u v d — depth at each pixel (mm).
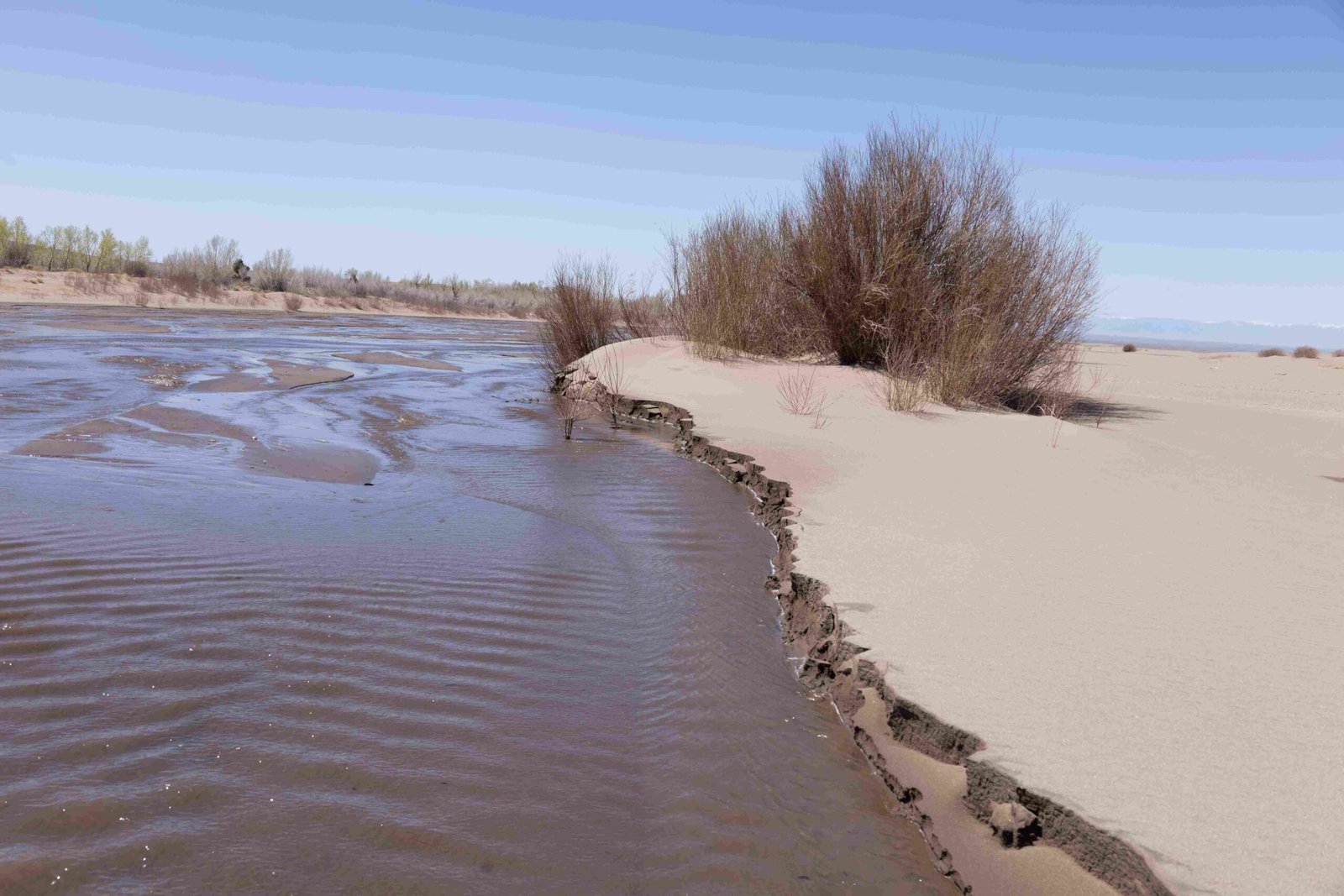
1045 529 5465
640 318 16859
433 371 16031
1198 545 5160
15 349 14727
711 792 2832
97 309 29766
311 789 2619
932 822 2668
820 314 12891
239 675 3326
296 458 7656
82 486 5961
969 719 2961
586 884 2314
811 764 3074
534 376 16312
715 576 5059
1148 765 2666
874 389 11148
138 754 2738
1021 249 11953
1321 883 2125
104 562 4434
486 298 58875
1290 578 4547
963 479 6934
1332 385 18016
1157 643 3613
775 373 11992
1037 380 12109
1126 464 7559
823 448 8164
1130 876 2252
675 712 3361
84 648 3459
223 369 13617
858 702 3365
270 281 45812
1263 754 2725
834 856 2559
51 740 2785
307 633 3764
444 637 3867
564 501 6730
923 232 12414
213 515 5527
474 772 2789
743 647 4062
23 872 2174
